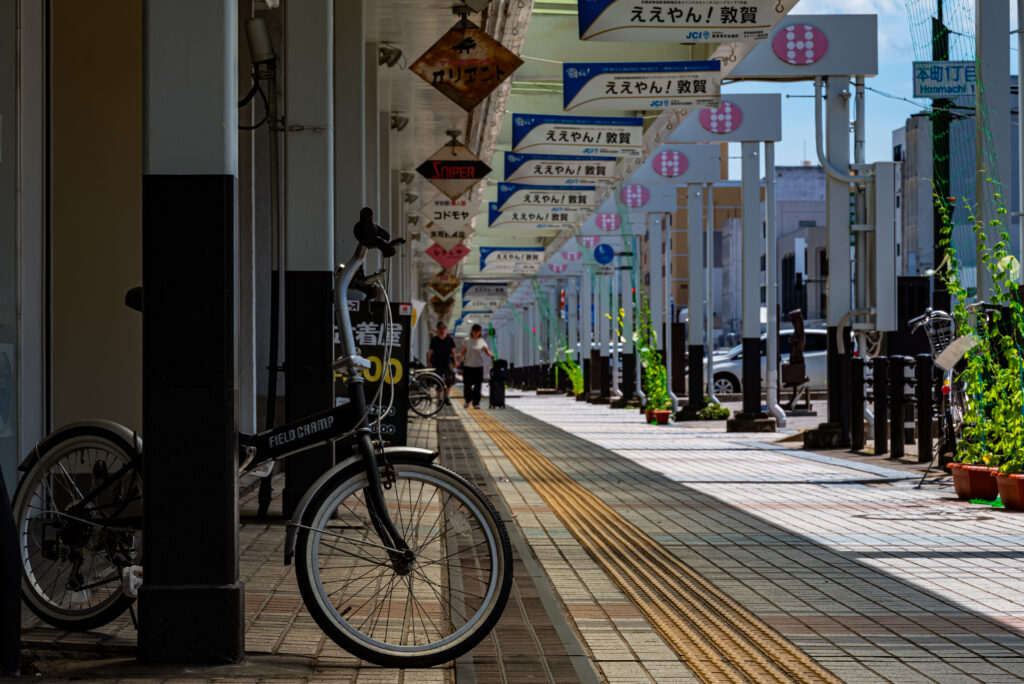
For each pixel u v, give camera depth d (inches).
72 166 423.5
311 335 408.5
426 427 1077.1
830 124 796.0
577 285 2313.0
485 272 2071.9
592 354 1801.2
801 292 3265.3
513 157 941.8
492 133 960.3
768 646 238.5
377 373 534.3
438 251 1181.1
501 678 209.5
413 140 987.9
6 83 276.8
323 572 217.2
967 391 497.4
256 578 300.7
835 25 790.5
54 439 241.9
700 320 1158.3
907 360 688.4
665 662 226.1
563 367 2187.5
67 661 210.8
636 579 315.6
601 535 399.2
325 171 409.7
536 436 949.2
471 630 217.8
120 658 214.8
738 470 642.2
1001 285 508.7
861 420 753.6
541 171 944.9
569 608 278.1
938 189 589.3
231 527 211.0
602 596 292.7
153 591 209.2
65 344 423.5
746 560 346.9
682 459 719.1
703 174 1157.7
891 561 344.5
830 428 789.9
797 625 259.6
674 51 745.0
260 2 569.9
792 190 3823.8
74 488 241.4
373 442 226.1
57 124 422.9
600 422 1176.2
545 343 2650.1
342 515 219.8
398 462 222.4
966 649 237.1
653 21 546.6
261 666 209.6
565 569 332.5
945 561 343.9
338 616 215.5
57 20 421.1
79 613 236.5
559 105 940.0
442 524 221.8
